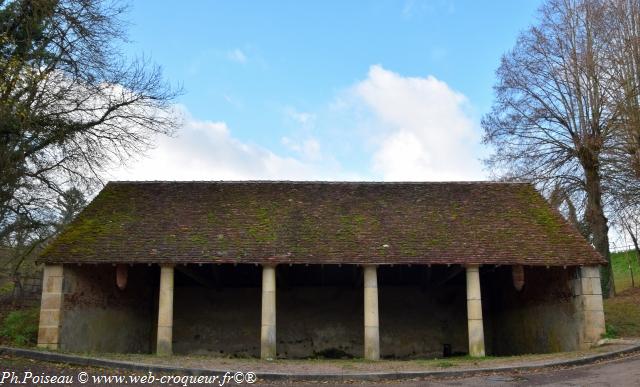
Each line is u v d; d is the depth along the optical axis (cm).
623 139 1930
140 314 1745
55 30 1380
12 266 1825
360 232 1521
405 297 1886
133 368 1010
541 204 1716
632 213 1958
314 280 1861
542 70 2217
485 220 1598
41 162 1438
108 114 1584
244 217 1590
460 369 1043
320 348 1823
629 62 1989
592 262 1395
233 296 1850
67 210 1645
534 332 1633
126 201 1664
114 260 1364
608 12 2072
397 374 996
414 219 1597
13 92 1288
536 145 2212
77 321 1390
